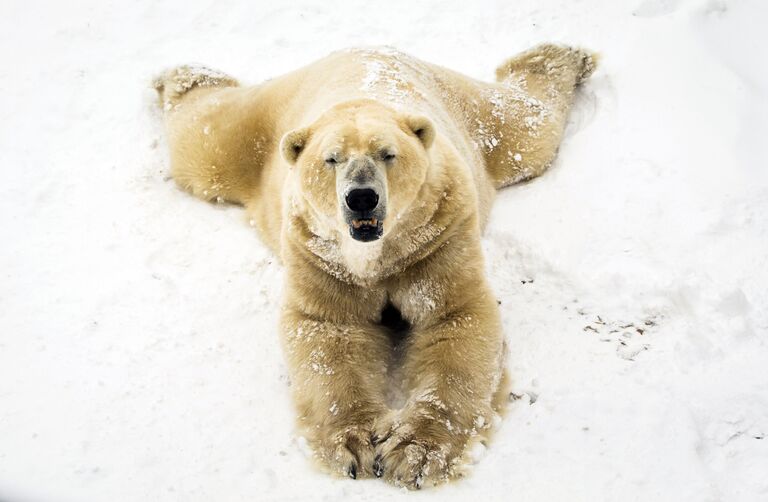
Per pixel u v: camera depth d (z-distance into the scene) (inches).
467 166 222.4
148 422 198.5
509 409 198.1
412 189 191.9
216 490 180.9
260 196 264.5
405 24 354.0
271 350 219.5
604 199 253.9
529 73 299.7
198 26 367.6
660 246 234.8
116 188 279.4
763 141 257.8
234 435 194.9
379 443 186.4
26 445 192.7
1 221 265.4
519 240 244.8
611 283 227.8
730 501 173.2
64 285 241.8
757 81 280.7
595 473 179.6
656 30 306.8
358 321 210.8
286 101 267.6
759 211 235.6
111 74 340.2
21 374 212.4
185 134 280.4
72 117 314.5
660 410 191.0
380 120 196.5
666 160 258.2
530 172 273.6
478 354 197.6
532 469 181.9
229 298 236.2
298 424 195.0
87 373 212.5
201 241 258.1
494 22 347.3
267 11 368.5
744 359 203.8
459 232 207.9
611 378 202.5
